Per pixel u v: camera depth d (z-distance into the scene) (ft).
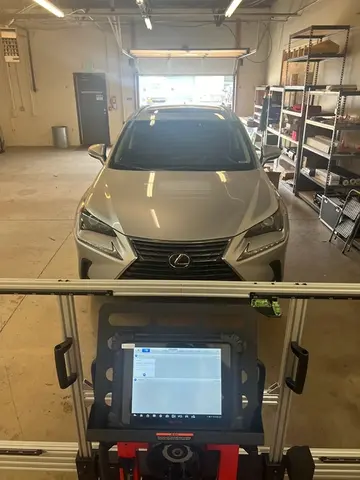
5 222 15.07
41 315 8.76
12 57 29.32
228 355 3.34
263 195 8.79
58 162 27.35
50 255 12.04
